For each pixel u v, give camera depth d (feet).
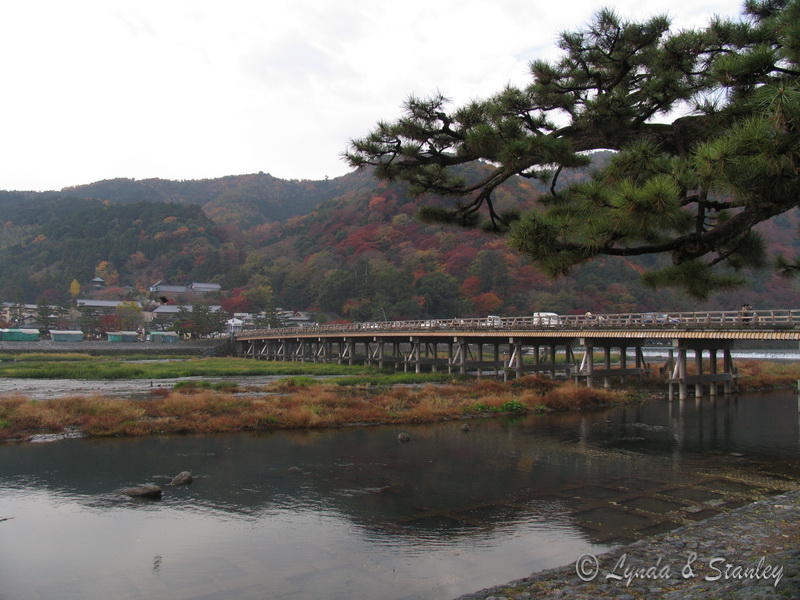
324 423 89.92
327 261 529.86
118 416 86.69
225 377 182.39
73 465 62.80
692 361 205.16
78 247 627.05
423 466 62.80
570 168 30.32
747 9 29.63
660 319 130.93
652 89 27.35
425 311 405.18
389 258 493.36
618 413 106.93
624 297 370.94
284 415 90.27
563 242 25.59
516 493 51.72
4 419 83.41
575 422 95.71
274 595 31.19
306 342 296.71
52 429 82.12
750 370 175.83
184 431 83.87
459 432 85.51
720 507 47.21
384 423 93.15
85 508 47.32
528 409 108.06
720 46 27.17
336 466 62.64
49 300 508.53
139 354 306.55
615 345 148.36
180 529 42.19
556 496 50.75
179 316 409.90
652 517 44.55
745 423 94.38
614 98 28.30
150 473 59.31
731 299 369.50
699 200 23.53
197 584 32.63
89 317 395.34
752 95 21.89
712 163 19.95
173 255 622.13
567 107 32.07
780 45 22.68
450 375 173.99
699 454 69.46
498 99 32.42
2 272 581.53
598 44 30.94
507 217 36.81
